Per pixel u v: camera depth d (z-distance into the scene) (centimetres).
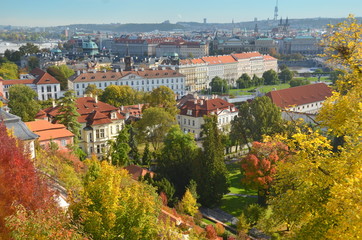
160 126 10088
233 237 5553
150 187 4944
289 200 3053
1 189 2297
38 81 18238
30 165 2548
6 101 13062
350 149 2980
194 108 12938
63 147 7575
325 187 2794
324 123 3097
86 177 3862
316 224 2784
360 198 2234
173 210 5334
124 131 9100
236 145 11206
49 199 2550
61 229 2225
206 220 6750
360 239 2112
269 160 6638
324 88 15900
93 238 2839
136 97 15338
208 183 7212
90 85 16912
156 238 3142
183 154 7656
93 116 9575
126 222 3036
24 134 5131
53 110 9762
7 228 2183
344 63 3091
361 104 2664
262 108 10294
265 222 4525
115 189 3116
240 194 8088
